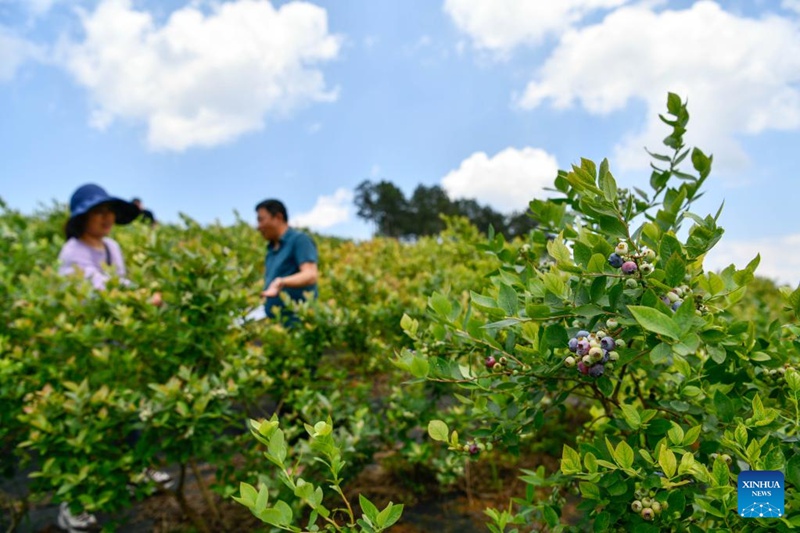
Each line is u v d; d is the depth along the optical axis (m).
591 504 1.38
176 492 3.18
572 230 1.59
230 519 3.37
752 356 1.45
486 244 1.91
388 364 4.15
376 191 70.94
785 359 1.46
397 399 3.58
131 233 8.47
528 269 1.79
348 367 4.87
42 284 4.16
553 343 1.33
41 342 3.62
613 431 1.72
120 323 3.38
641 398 1.67
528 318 1.35
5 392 3.23
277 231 4.71
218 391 3.06
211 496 3.69
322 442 1.24
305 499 1.21
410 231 68.44
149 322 3.45
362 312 4.32
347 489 3.57
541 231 1.91
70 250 4.22
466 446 1.59
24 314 3.88
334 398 3.38
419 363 1.49
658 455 1.21
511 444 1.59
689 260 1.37
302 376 3.97
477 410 1.66
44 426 2.87
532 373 1.47
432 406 3.36
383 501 3.46
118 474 3.01
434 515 3.30
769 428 1.28
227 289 3.52
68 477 2.85
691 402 1.52
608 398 1.61
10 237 6.59
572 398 4.00
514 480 3.63
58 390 3.29
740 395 1.52
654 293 1.21
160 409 2.93
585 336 1.25
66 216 8.97
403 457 3.76
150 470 3.42
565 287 1.33
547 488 3.42
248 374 3.33
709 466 1.39
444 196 66.56
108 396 3.04
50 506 3.82
